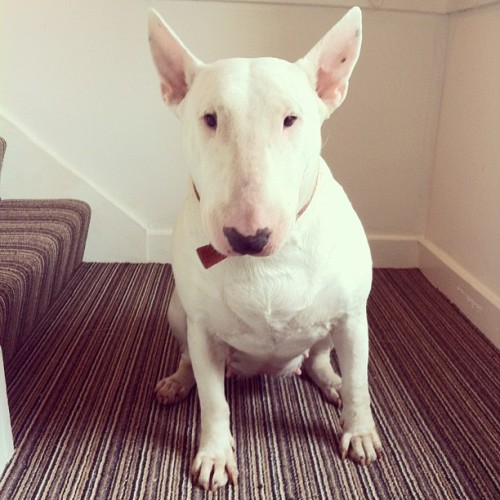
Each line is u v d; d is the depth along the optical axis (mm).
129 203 2105
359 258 1041
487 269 1653
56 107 1979
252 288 973
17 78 1942
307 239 956
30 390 1351
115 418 1253
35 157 2016
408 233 2148
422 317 1733
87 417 1255
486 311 1610
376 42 1914
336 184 1085
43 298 1523
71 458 1127
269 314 1001
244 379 1402
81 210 1851
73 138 2018
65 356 1499
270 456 1132
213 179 807
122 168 2061
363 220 2129
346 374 1118
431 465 1103
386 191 2094
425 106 1994
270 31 1904
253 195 752
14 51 1912
